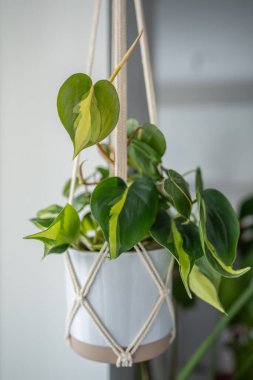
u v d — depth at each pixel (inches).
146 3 39.9
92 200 14.5
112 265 16.4
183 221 16.9
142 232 14.8
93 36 19.0
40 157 28.4
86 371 28.3
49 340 29.1
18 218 29.0
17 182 28.7
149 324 17.0
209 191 18.2
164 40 43.3
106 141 26.7
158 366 40.1
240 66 42.8
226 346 38.3
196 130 44.3
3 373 29.6
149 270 16.8
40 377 29.2
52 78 27.8
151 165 19.0
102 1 26.6
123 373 32.8
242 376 36.4
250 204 36.5
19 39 27.9
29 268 29.1
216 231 16.6
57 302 28.9
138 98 34.9
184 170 44.8
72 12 27.3
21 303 29.3
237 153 44.1
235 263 38.9
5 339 29.5
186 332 46.3
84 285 16.8
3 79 28.1
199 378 46.2
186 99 43.9
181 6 42.8
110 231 14.3
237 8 42.1
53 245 16.0
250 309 33.3
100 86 13.5
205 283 18.0
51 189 28.5
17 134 28.4
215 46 42.8
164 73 43.8
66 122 13.0
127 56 14.5
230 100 43.4
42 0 27.5
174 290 35.1
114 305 16.6
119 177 15.8
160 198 18.8
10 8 27.8
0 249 29.2
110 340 16.7
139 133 19.4
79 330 17.4
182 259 15.1
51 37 27.6
